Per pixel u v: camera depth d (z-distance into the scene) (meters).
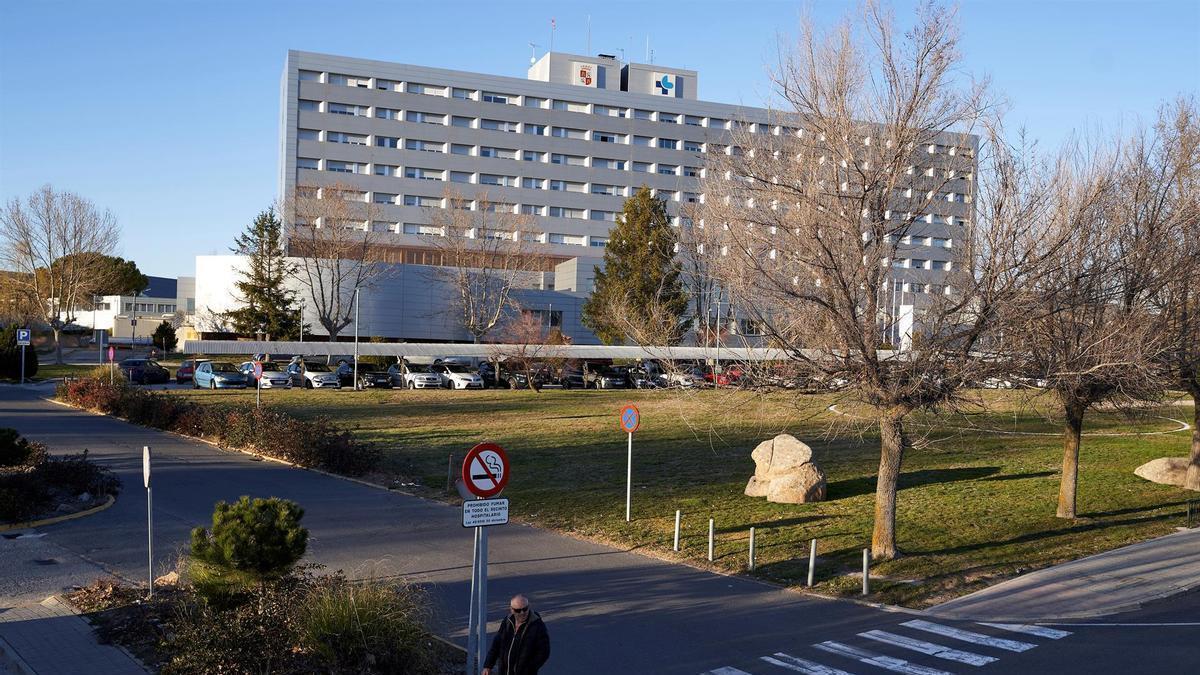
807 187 14.13
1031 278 13.84
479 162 99.75
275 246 68.38
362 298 71.81
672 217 82.38
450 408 43.03
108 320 114.06
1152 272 16.41
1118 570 14.86
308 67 94.19
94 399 39.19
